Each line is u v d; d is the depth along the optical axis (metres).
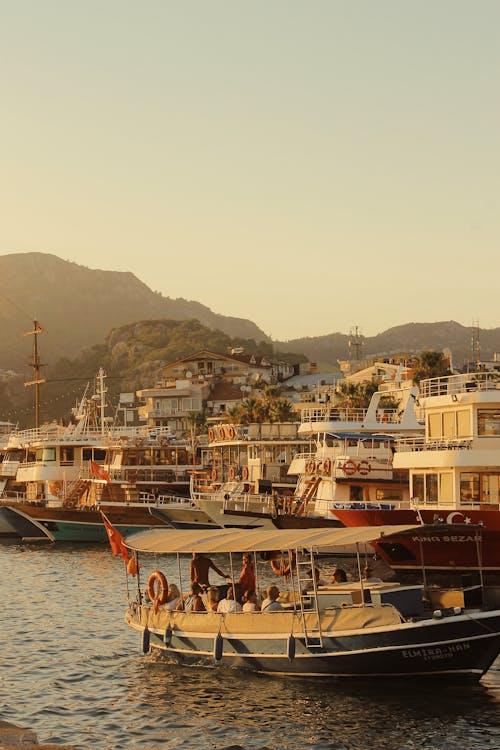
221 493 74.31
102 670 34.53
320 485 66.00
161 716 29.03
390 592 31.66
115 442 89.94
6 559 72.69
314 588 32.28
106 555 73.94
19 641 39.84
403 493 62.62
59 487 92.75
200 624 34.06
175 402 171.25
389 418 78.31
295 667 32.16
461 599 32.12
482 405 53.31
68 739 27.06
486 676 32.50
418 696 30.41
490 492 52.12
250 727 27.92
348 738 26.91
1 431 147.62
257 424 90.12
